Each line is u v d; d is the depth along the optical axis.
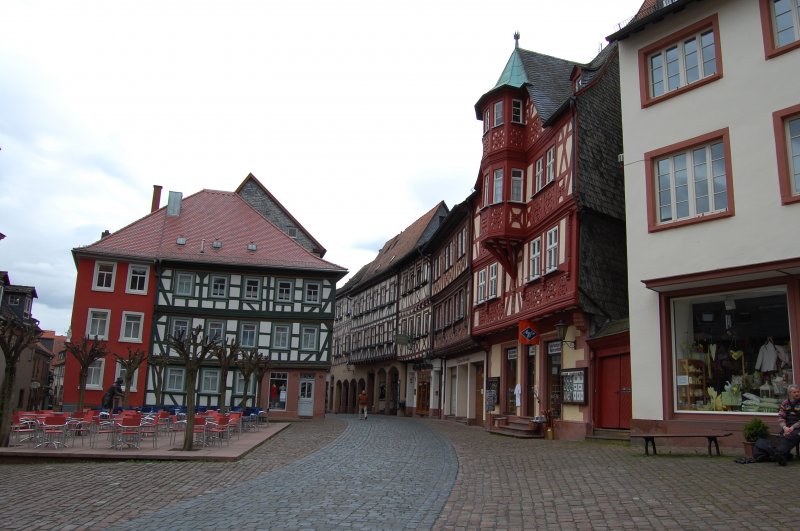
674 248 15.46
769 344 13.70
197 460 14.55
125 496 10.04
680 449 14.29
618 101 22.06
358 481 11.42
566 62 26.78
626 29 17.06
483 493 10.06
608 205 20.22
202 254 40.84
